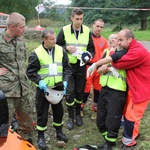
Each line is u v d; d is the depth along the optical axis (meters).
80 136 4.81
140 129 4.60
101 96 4.20
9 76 3.65
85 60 4.68
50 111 5.57
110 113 4.04
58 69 4.18
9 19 3.52
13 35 3.58
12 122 4.43
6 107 2.21
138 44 3.89
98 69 4.09
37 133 4.87
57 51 4.20
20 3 20.89
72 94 4.91
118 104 4.03
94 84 5.22
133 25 34.47
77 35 4.80
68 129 4.99
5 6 20.75
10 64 3.66
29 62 4.11
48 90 4.20
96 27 5.18
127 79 3.98
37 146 4.49
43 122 4.38
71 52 4.72
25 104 3.93
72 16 4.70
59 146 4.48
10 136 2.82
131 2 33.06
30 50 8.08
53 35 4.03
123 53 3.88
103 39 5.32
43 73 4.14
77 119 5.15
